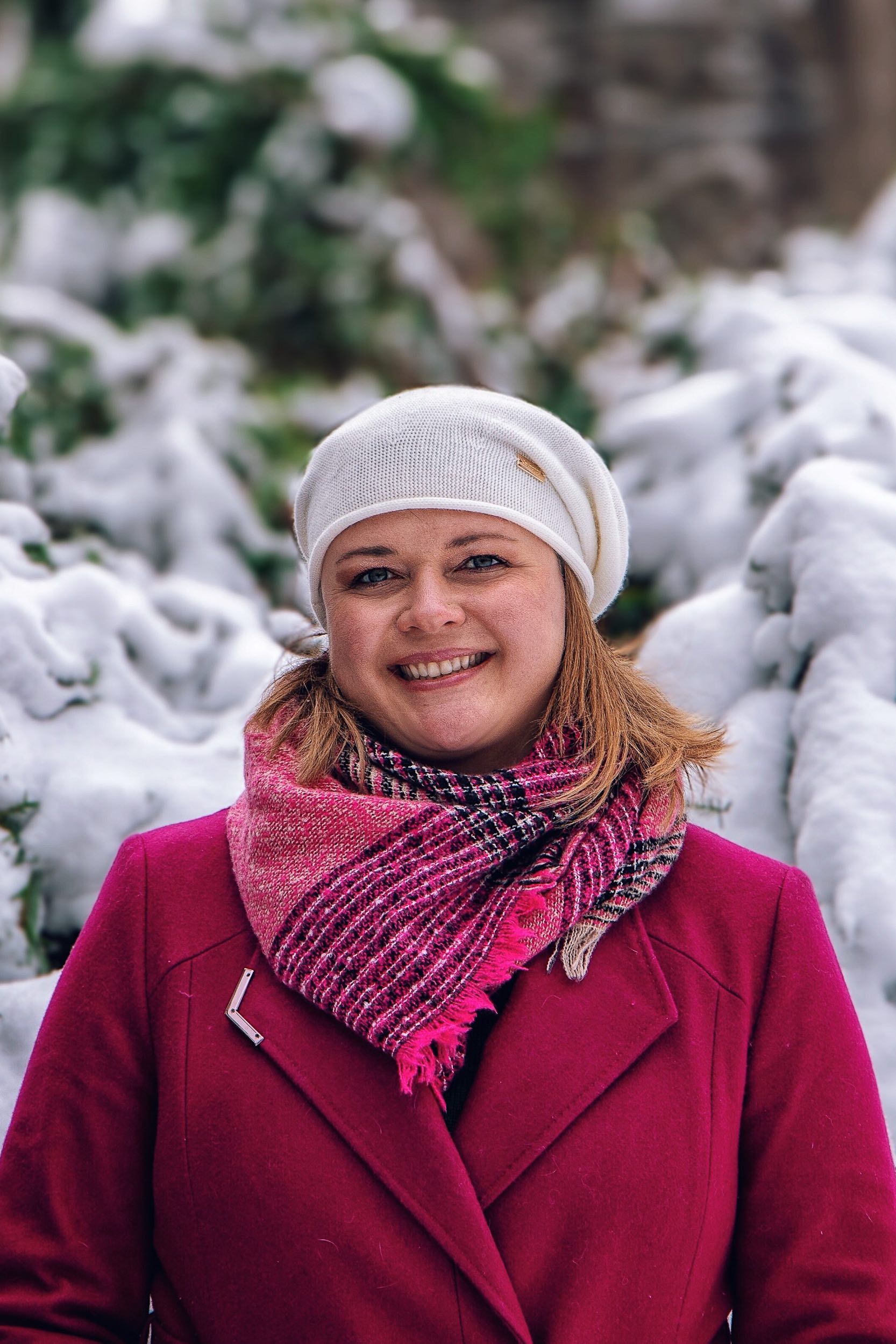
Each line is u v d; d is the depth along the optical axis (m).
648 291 5.72
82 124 5.82
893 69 9.38
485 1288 1.45
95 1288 1.56
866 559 2.26
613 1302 1.48
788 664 2.32
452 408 1.65
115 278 5.89
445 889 1.56
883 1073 1.97
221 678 2.53
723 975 1.62
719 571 2.85
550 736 1.70
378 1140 1.50
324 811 1.59
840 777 2.13
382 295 5.50
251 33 5.95
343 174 5.64
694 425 3.01
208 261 5.54
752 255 9.37
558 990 1.58
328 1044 1.54
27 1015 1.96
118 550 3.25
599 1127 1.52
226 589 3.25
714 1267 1.55
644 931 1.63
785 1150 1.58
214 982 1.59
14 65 6.91
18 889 2.12
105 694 2.36
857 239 4.73
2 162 5.97
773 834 2.23
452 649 1.64
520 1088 1.53
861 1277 1.52
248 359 5.18
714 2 9.67
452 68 6.17
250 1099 1.52
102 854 2.18
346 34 6.04
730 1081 1.58
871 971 2.01
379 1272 1.47
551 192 7.20
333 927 1.54
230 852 1.69
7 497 2.58
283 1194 1.49
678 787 1.72
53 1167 1.56
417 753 1.72
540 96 9.66
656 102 9.68
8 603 2.25
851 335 3.21
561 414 4.46
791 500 2.36
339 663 1.69
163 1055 1.57
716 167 9.56
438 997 1.51
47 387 3.52
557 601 1.70
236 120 5.70
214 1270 1.51
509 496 1.64
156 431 3.50
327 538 1.67
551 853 1.63
